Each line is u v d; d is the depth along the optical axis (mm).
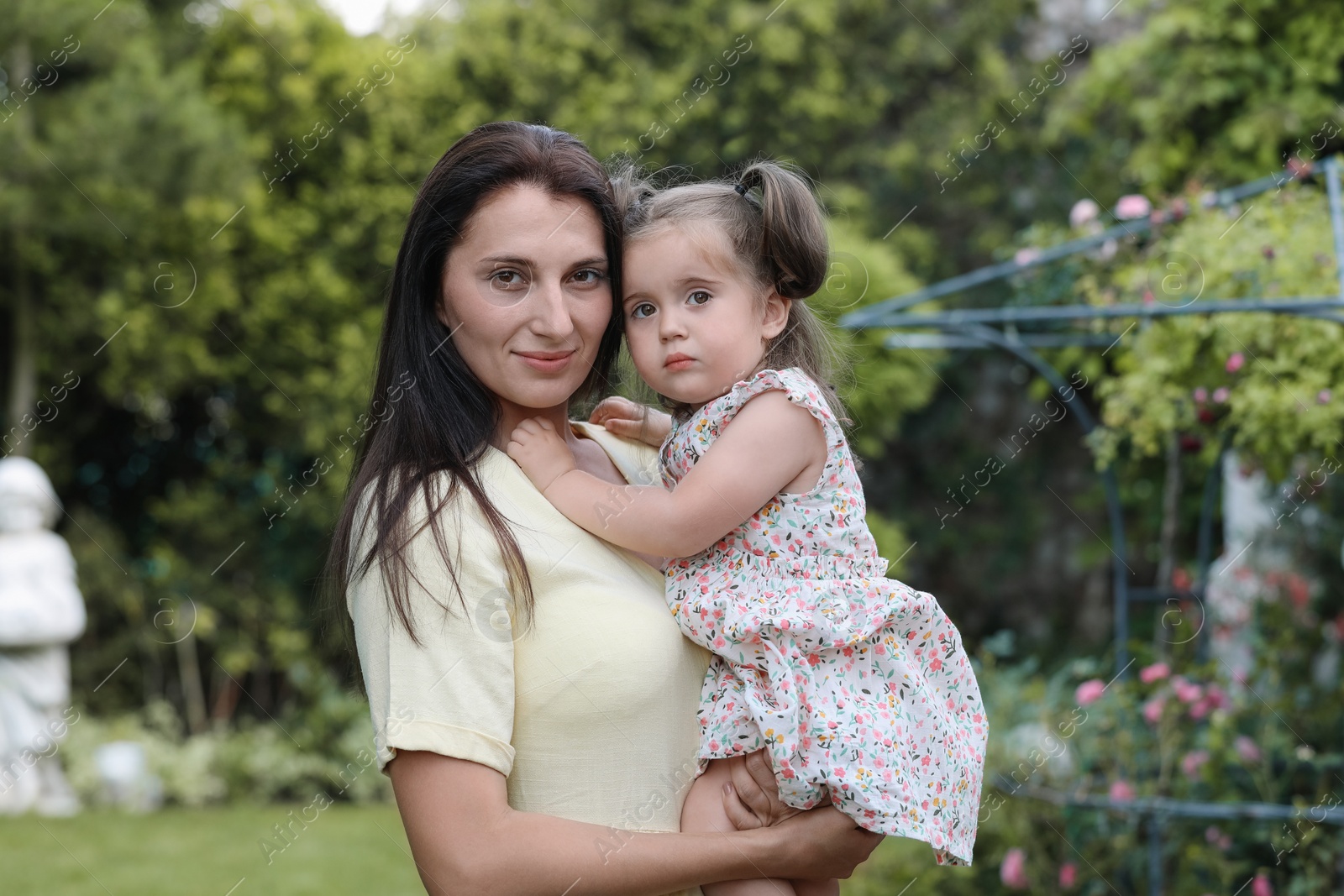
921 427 8719
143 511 8539
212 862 5309
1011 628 8703
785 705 1555
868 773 1559
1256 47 5852
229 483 8523
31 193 6953
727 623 1575
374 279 7980
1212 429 4023
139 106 6996
